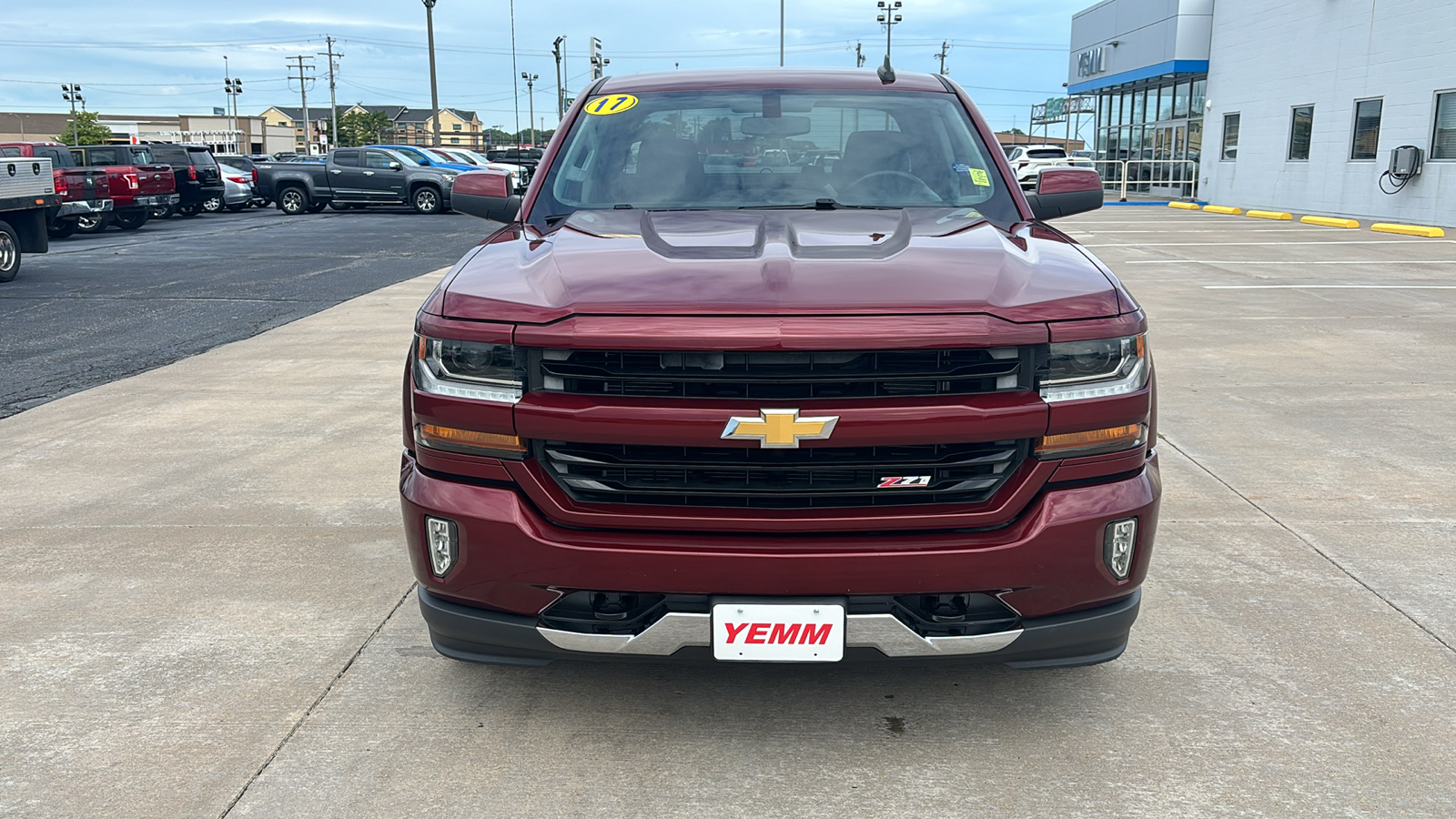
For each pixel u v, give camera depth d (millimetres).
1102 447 2580
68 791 2641
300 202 30234
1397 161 20266
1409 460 5441
